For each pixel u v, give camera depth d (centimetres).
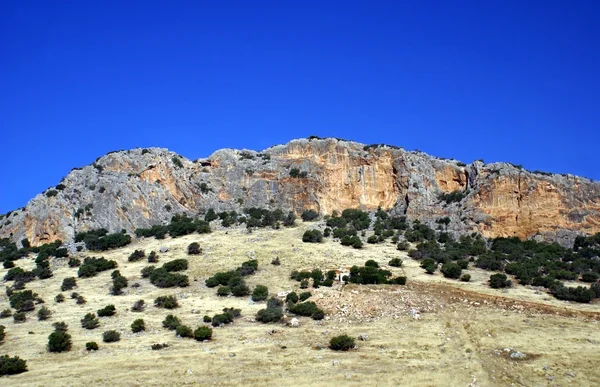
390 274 8894
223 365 5353
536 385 4734
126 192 13700
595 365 5181
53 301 8300
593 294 8081
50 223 12862
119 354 5847
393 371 5084
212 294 8488
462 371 5066
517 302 7662
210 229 12781
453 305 7469
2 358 5481
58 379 5119
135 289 8881
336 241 11625
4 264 10638
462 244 12106
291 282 8756
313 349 5831
